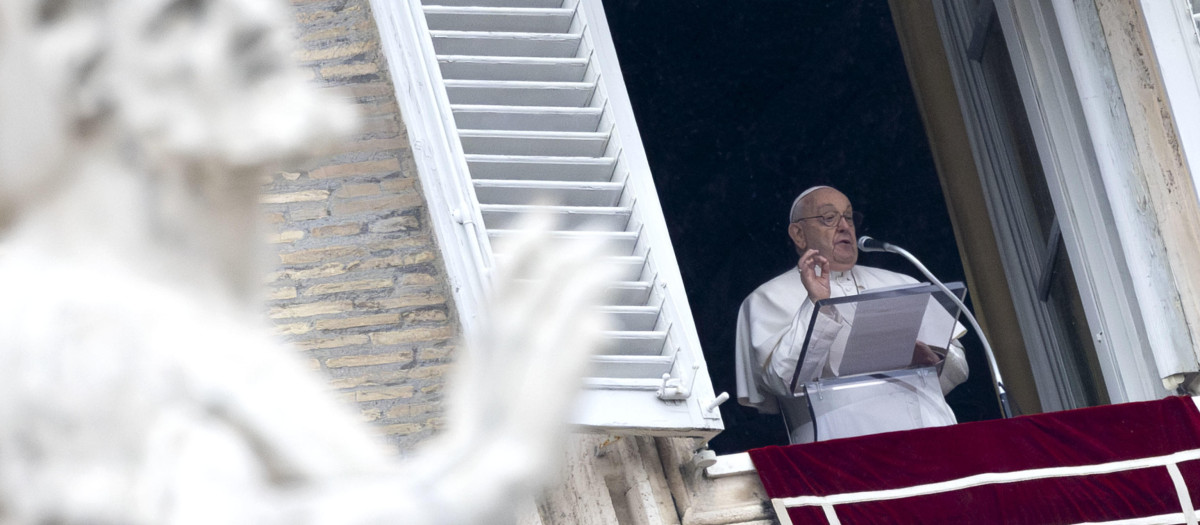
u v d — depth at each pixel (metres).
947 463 15.16
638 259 15.33
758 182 31.97
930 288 15.79
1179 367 16.89
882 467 15.20
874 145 31.59
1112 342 18.14
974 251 24.14
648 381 14.82
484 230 14.88
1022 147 21.58
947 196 24.73
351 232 15.60
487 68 16.08
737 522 15.20
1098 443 15.16
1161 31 17.28
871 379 16.30
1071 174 18.66
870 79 31.59
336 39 16.36
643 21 32.00
